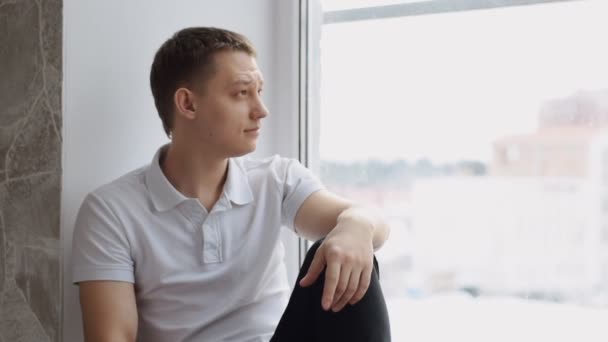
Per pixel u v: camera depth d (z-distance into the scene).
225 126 1.18
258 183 1.29
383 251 1.55
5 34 1.26
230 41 1.20
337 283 1.00
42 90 1.22
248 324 1.24
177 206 1.20
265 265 1.26
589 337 1.40
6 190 1.27
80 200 1.24
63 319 1.22
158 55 1.24
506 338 1.46
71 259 1.23
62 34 1.19
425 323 1.53
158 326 1.19
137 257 1.17
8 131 1.27
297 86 1.58
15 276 1.27
